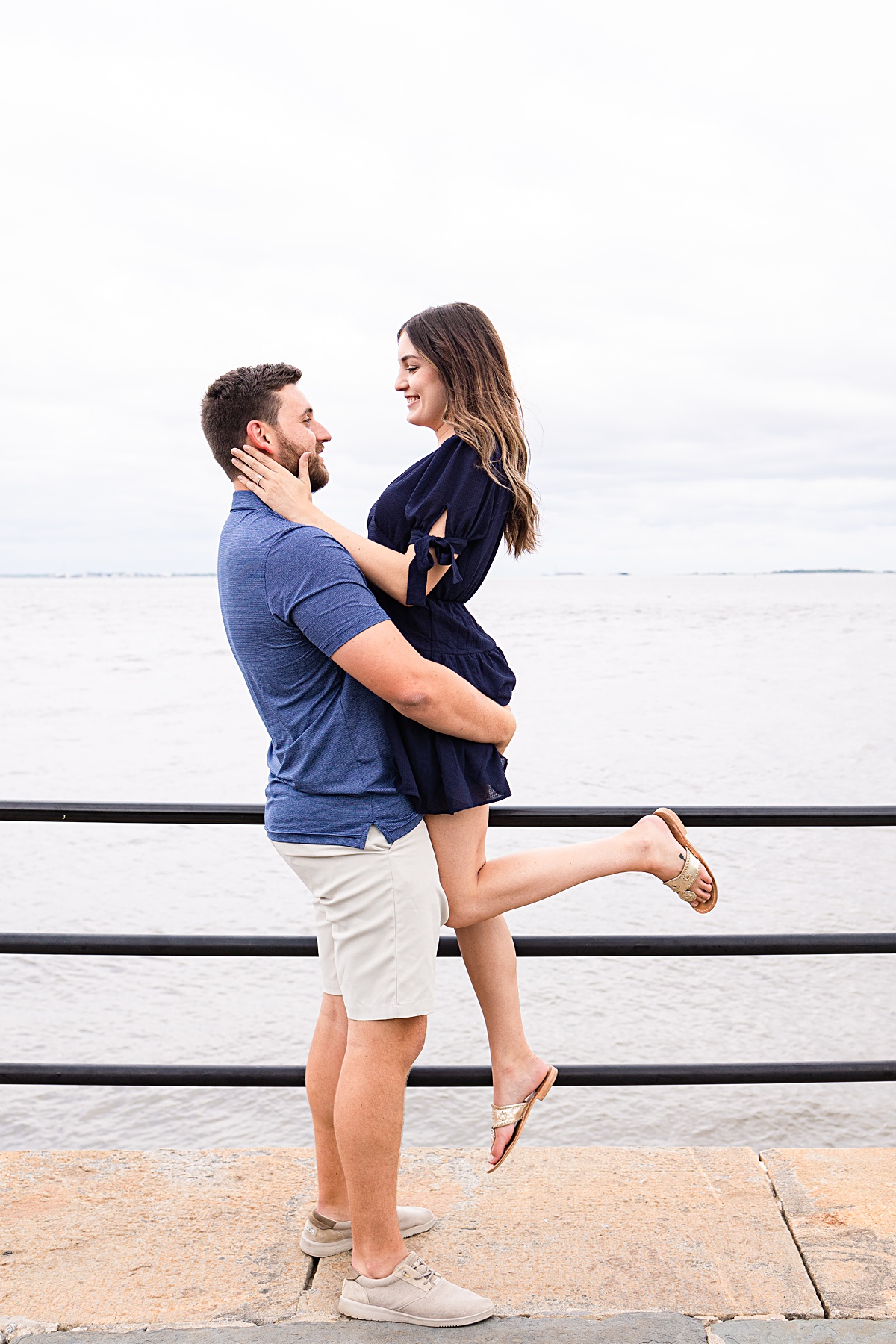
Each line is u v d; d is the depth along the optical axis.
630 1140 8.80
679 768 23.61
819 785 21.78
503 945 1.96
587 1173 2.16
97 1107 9.19
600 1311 1.72
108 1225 2.00
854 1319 1.70
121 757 26.11
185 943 2.06
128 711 35.00
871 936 2.10
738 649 61.38
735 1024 10.55
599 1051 10.00
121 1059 9.82
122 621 104.31
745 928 12.78
